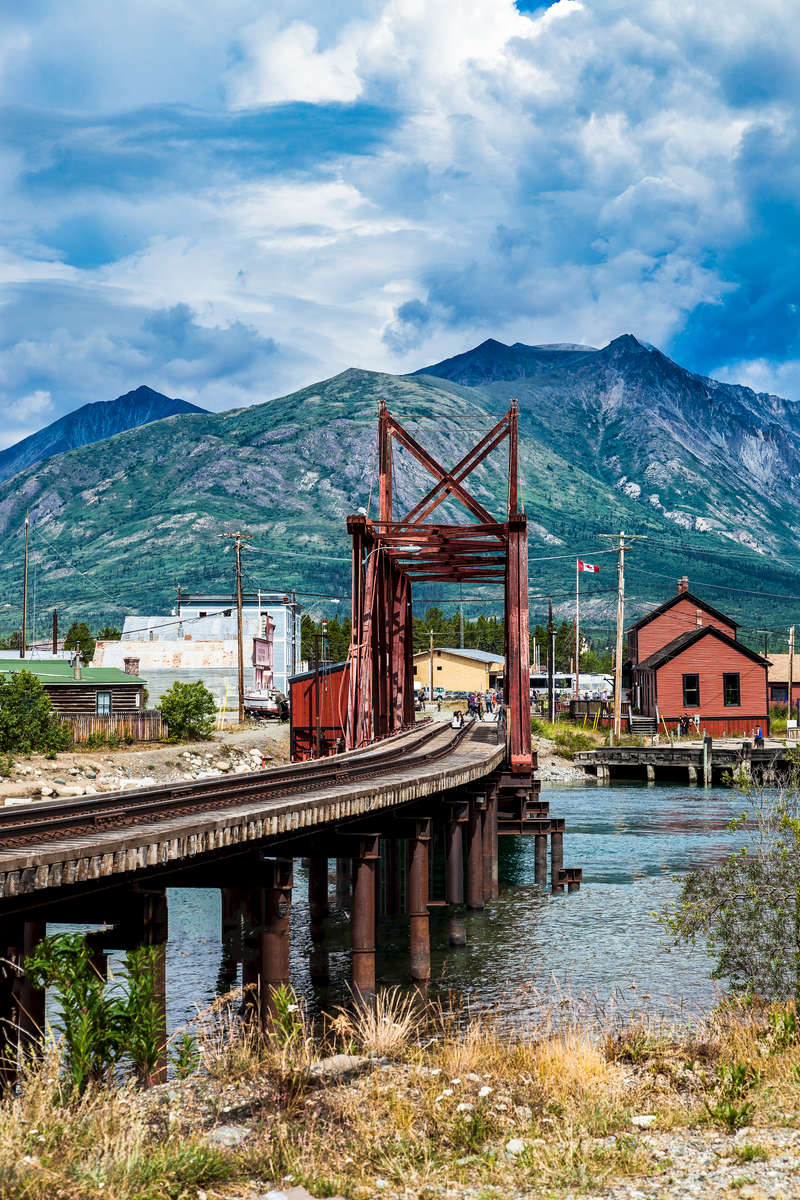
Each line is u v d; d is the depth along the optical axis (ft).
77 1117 31.91
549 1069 41.93
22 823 52.06
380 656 143.64
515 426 138.82
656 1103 38.11
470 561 149.28
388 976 80.64
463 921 101.76
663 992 72.08
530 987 75.36
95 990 38.99
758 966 56.80
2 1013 46.16
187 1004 69.82
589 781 232.73
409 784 78.84
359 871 71.15
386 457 144.36
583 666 572.51
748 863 59.11
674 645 285.02
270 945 59.21
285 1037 42.50
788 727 286.46
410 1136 33.27
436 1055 45.57
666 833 155.43
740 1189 28.73
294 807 59.93
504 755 126.82
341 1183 28.76
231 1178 29.35
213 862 59.62
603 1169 30.63
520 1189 29.22
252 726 257.75
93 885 47.09
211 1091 37.11
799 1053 42.70
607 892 114.21
